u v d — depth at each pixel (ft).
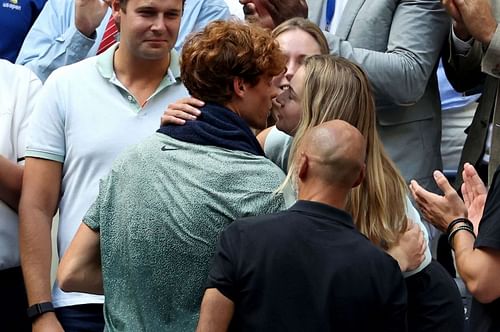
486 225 39.86
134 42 45.27
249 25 37.68
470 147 55.83
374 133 38.06
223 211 35.14
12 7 64.03
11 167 47.39
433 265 38.78
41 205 46.37
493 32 53.26
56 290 46.73
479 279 39.73
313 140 34.65
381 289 33.22
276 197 35.37
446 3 53.93
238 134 36.42
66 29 60.90
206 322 33.53
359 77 38.27
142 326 35.86
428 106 57.06
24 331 49.01
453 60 57.16
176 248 35.32
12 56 64.23
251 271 33.24
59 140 46.50
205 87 36.99
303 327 32.76
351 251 33.40
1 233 47.91
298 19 46.93
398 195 37.70
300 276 33.04
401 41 55.67
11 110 49.39
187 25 60.13
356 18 57.21
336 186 34.30
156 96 46.44
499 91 53.72
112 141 45.80
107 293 36.76
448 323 38.11
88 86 46.52
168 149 36.45
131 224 35.96
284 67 38.11
